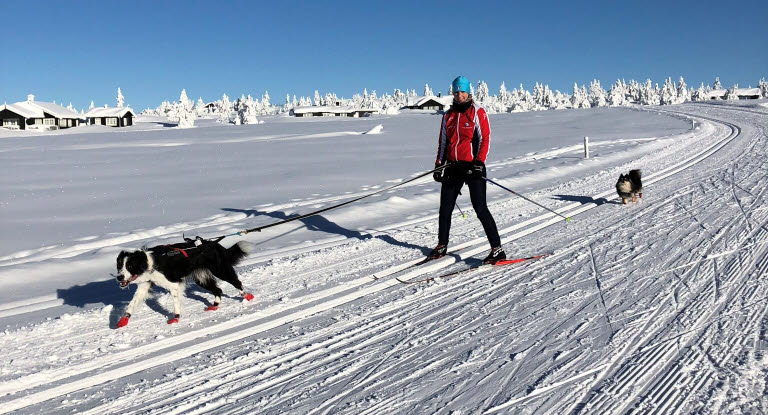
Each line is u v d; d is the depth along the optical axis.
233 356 4.55
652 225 8.69
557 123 46.84
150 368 4.41
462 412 3.46
